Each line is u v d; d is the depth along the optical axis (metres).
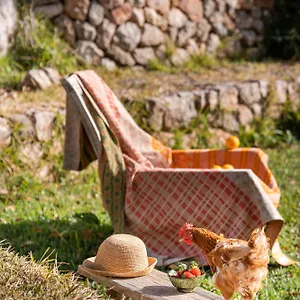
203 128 9.77
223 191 5.64
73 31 10.57
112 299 4.76
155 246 5.98
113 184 5.97
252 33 12.73
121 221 5.97
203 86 10.16
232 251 4.09
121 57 10.99
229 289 4.15
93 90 6.27
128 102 9.26
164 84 10.19
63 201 7.55
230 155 6.70
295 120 10.81
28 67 9.85
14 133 7.94
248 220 5.64
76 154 6.50
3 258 4.32
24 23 10.01
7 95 8.88
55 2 10.43
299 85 11.16
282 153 9.95
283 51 12.89
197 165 6.78
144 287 4.43
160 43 11.46
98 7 10.70
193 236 4.39
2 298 3.79
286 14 13.15
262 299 5.22
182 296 4.28
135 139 6.65
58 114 8.29
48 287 3.99
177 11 11.65
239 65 11.92
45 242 6.30
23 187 7.75
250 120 10.44
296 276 5.78
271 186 6.25
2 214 7.07
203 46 12.11
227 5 12.34
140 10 11.13
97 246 6.29
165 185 5.79
